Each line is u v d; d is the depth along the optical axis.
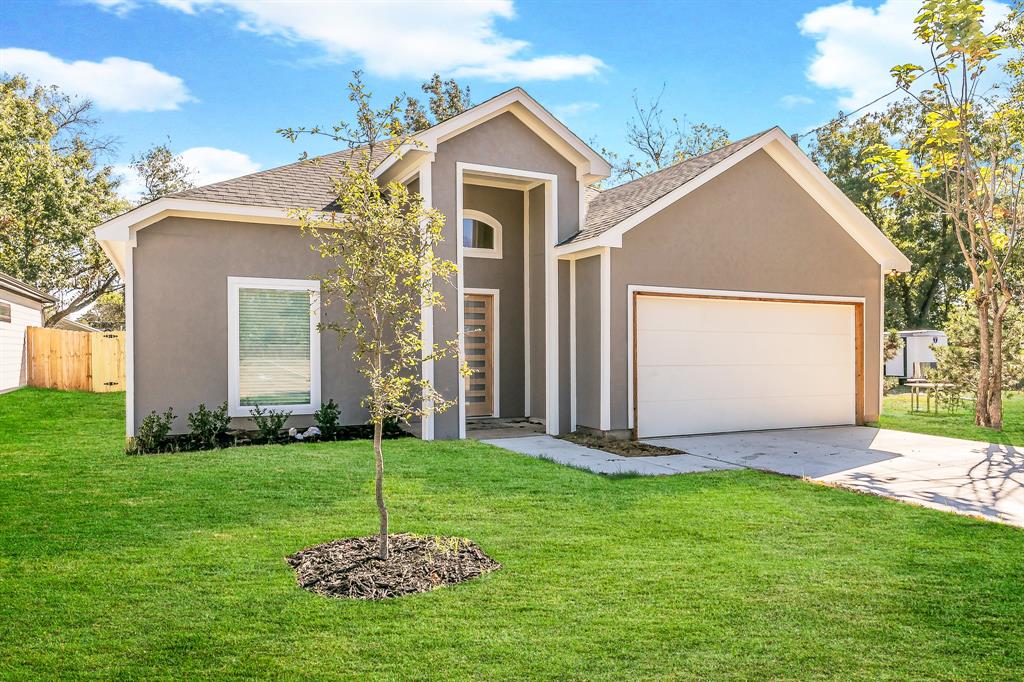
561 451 10.09
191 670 3.46
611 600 4.37
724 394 12.41
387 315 5.50
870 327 13.88
